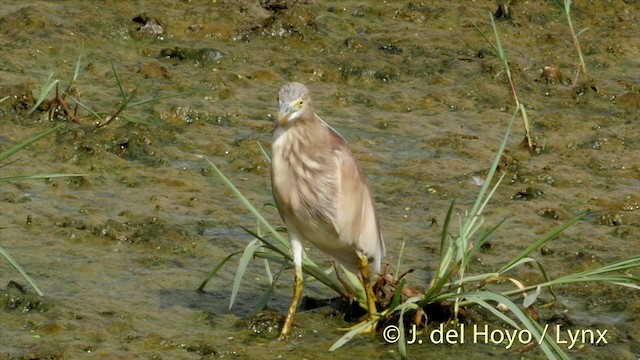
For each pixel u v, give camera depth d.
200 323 9.80
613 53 18.69
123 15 18.39
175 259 11.12
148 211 12.26
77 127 14.20
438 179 13.61
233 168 13.70
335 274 10.92
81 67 16.73
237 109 15.54
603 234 12.14
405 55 18.17
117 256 11.08
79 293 10.23
